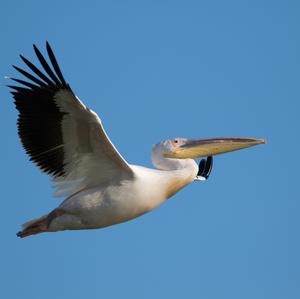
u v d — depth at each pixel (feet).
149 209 47.85
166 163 50.31
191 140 51.52
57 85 42.96
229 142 51.24
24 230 47.14
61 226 47.09
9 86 44.57
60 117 44.50
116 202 46.60
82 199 46.68
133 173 46.55
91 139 45.09
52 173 46.98
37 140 45.65
